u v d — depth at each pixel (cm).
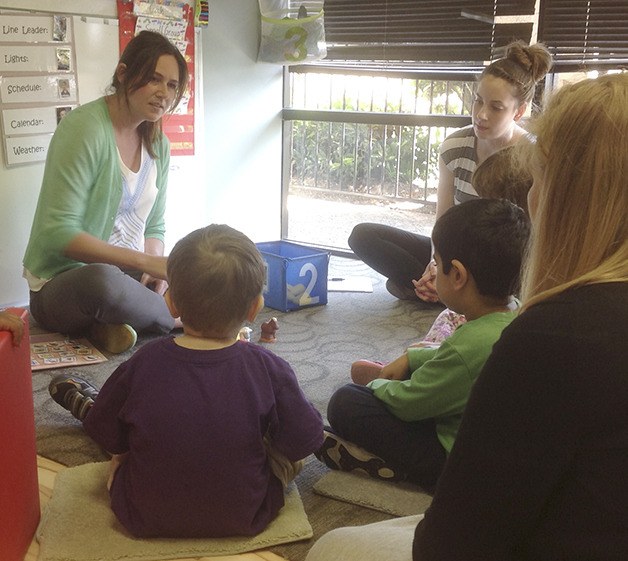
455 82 330
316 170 384
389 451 156
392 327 265
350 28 343
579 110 71
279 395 137
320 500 155
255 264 135
